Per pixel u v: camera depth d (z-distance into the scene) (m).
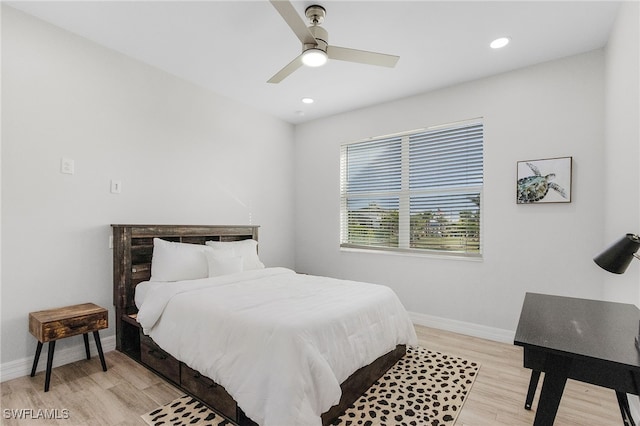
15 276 2.21
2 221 2.15
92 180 2.60
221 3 2.10
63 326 2.11
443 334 3.21
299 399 1.46
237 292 2.34
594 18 2.21
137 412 1.82
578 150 2.69
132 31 2.45
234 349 1.72
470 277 3.22
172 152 3.18
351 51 2.06
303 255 4.60
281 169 4.49
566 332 1.25
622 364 0.96
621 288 2.09
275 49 2.70
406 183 3.78
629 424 1.48
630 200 1.94
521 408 1.90
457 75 3.11
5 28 2.16
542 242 2.85
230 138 3.78
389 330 2.29
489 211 3.12
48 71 2.36
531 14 2.17
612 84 2.32
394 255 3.74
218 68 3.04
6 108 2.17
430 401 1.96
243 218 3.94
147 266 2.84
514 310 2.98
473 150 3.31
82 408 1.85
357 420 1.77
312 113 4.28
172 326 2.11
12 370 2.17
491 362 2.53
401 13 2.16
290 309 1.94
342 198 4.33
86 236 2.57
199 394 1.93
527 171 2.89
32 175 2.28
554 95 2.80
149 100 2.99
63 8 2.18
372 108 3.97
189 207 3.34
